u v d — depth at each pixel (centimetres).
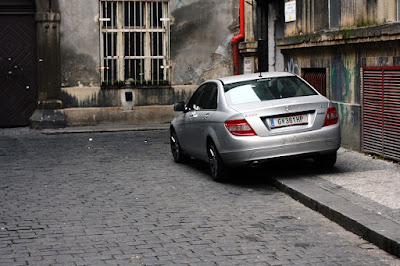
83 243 652
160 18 1828
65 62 1770
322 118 920
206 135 988
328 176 940
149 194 905
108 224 731
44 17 1736
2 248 636
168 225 723
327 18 1265
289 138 902
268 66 1733
